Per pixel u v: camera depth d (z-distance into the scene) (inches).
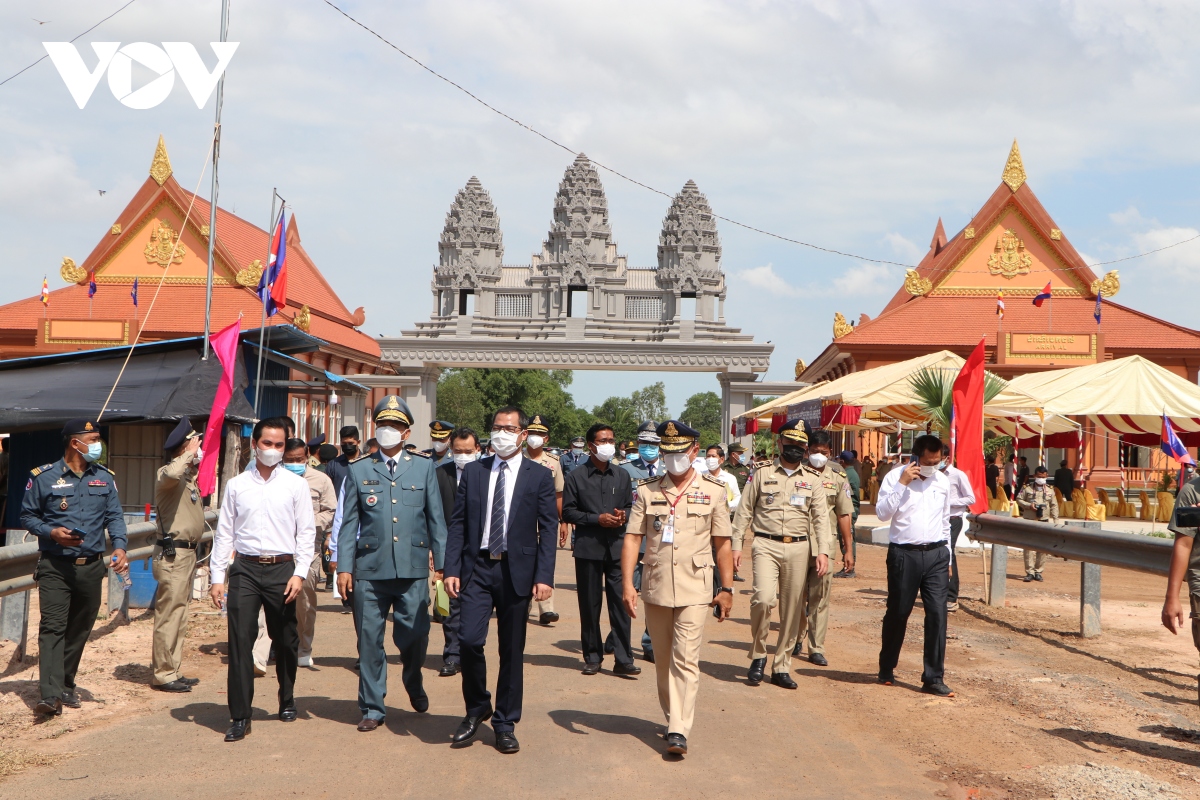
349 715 298.8
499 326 1932.8
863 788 234.2
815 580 385.4
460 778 238.1
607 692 334.3
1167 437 972.6
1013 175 1585.9
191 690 332.8
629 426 3924.7
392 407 291.1
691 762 253.3
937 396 626.5
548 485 279.9
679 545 269.7
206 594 519.2
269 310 716.7
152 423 654.5
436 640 429.4
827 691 339.3
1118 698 331.6
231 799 222.1
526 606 272.1
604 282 1915.6
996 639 443.2
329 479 408.5
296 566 284.7
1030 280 1583.4
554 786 232.7
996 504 1050.7
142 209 1517.0
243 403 628.7
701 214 1909.4
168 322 1453.0
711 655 399.5
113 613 462.6
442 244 1966.0
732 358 1838.1
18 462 751.7
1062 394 970.7
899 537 344.5
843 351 1536.7
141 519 486.3
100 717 295.7
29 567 361.1
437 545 297.0
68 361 738.2
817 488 357.7
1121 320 1552.7
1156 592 625.9
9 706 303.1
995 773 246.8
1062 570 760.3
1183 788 240.5
